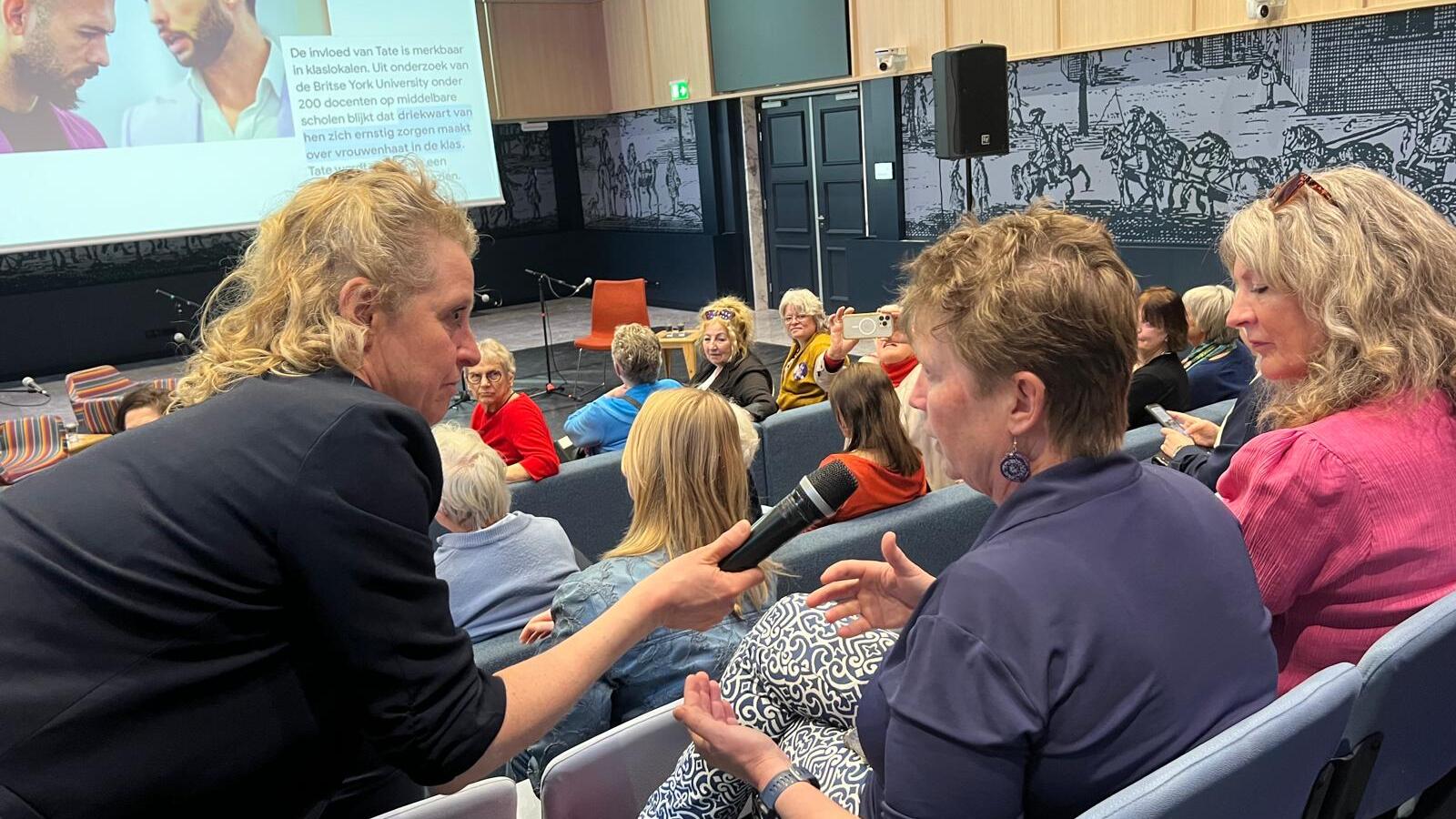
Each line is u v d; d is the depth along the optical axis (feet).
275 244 3.42
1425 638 3.48
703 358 16.15
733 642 5.59
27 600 2.88
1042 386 2.72
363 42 29.94
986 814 2.54
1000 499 2.98
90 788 2.85
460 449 6.98
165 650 2.91
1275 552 3.90
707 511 5.67
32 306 32.30
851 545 8.02
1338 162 19.83
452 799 3.51
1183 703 2.68
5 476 16.35
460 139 31.76
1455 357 3.88
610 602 5.50
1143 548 2.73
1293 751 2.90
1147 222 23.56
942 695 2.56
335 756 3.31
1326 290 4.05
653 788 4.49
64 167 26.63
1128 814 2.47
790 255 34.47
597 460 12.22
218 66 28.09
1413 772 3.89
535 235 42.09
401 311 3.31
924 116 28.09
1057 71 24.56
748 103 34.09
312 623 3.04
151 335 29.89
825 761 3.89
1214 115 21.70
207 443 3.03
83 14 26.37
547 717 3.35
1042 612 2.56
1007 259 2.74
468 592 6.89
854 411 8.52
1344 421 3.93
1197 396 11.71
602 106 39.68
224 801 3.08
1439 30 17.88
